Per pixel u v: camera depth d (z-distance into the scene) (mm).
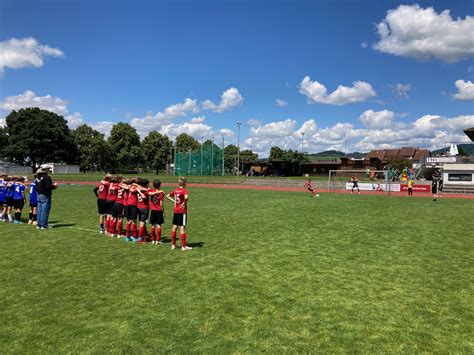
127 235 12695
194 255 10523
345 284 7918
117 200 13250
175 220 11266
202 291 7418
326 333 5617
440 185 37875
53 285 7742
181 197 11195
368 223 17062
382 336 5539
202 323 5922
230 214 20141
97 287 7629
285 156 91000
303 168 89500
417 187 45219
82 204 24531
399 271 8945
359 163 86938
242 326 5824
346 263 9680
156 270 8930
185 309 6484
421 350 5145
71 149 96500
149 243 12227
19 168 83312
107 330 5656
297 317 6184
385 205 26656
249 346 5195
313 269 9078
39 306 6582
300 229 15156
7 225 15750
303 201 29266
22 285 7727
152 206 12070
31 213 16062
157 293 7285
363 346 5230
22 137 87312
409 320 6117
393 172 55344
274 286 7754
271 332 5629
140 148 115312
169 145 133625
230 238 13141
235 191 42250
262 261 9844
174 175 79875
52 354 4949
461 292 7469
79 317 6121
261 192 40875
